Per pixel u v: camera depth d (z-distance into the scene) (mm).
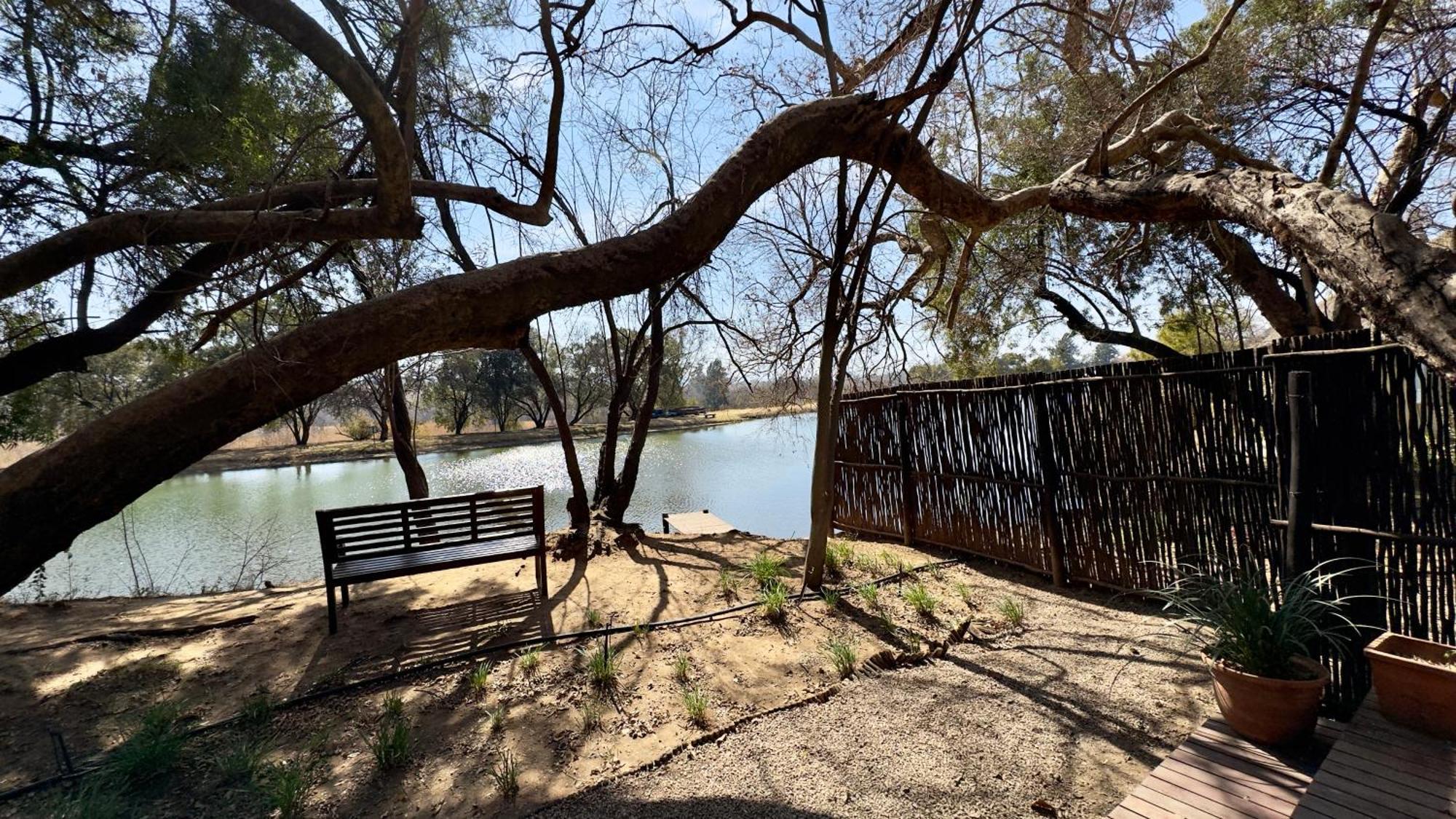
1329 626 3141
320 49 2932
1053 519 5531
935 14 4316
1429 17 5105
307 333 2518
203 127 5031
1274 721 2586
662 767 3066
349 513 4723
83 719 3604
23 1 4922
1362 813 1978
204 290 4793
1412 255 2855
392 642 4508
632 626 4660
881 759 3057
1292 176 3666
